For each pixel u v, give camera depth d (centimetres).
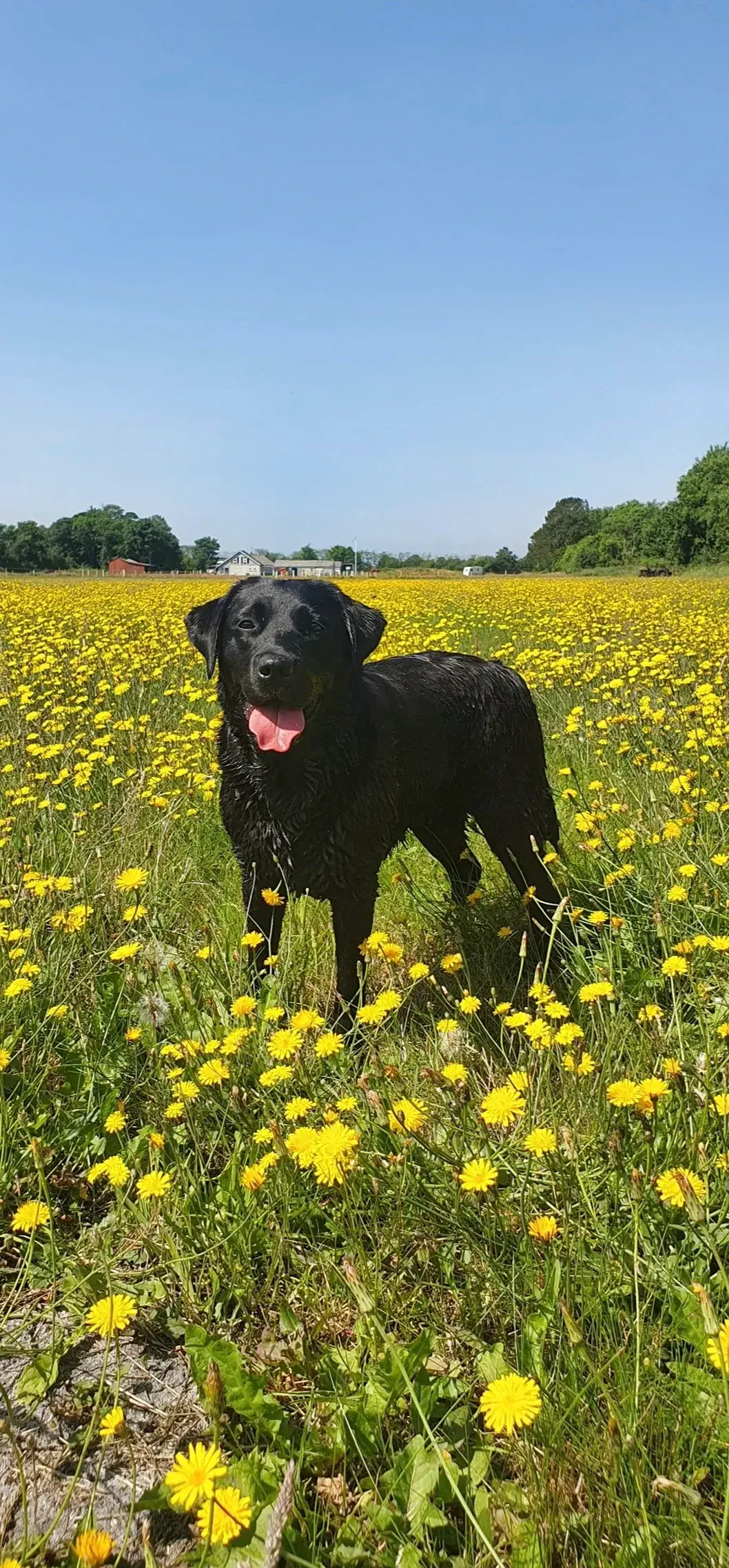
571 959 336
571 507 13462
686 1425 153
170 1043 273
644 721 545
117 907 373
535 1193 205
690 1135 207
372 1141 222
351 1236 197
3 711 670
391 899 417
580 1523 145
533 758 403
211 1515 123
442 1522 147
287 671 295
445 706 379
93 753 516
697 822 370
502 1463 164
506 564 12900
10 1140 246
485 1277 191
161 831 420
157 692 764
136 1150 243
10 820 424
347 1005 294
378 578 5184
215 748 556
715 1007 273
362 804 324
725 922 311
